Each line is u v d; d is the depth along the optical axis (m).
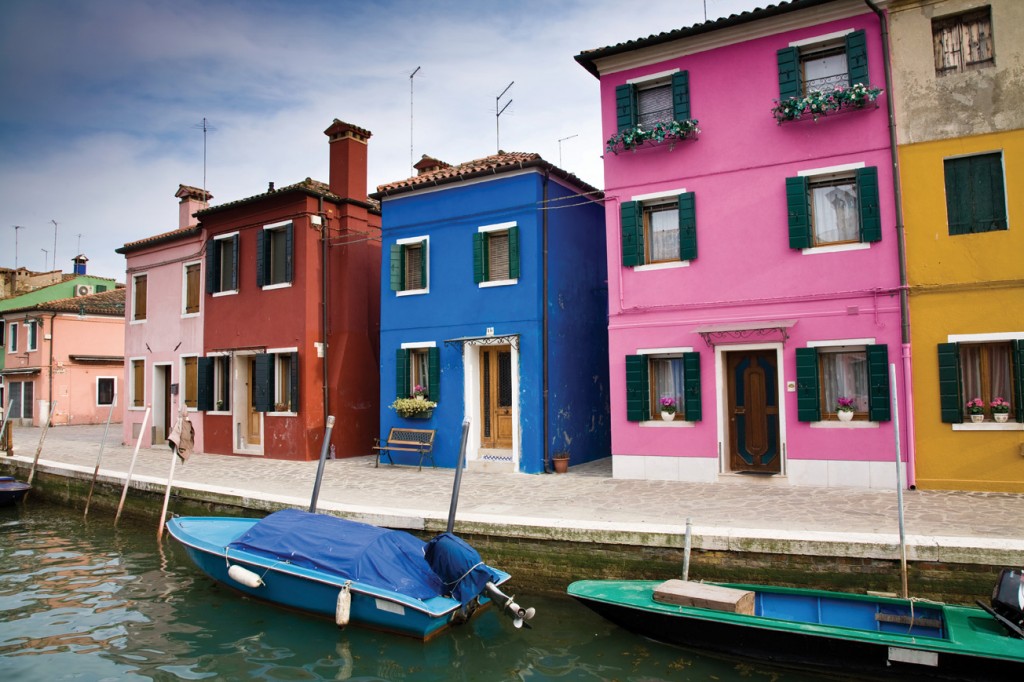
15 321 34.22
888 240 11.17
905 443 10.84
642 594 7.47
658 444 12.62
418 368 15.88
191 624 8.30
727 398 12.43
